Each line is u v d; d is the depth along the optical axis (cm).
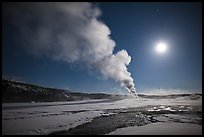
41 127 1516
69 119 1958
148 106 3809
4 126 1534
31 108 3316
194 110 2759
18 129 1435
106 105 4331
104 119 2005
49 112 2609
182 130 1388
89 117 2145
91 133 1349
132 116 2223
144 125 1622
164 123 1686
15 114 2319
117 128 1520
